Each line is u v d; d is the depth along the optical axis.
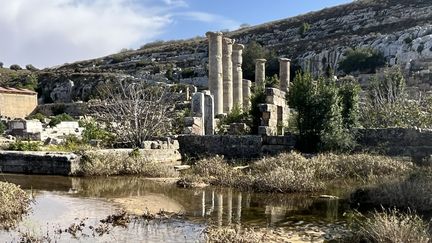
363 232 8.66
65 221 9.82
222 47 35.41
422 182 11.86
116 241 8.29
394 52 59.78
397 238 7.84
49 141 25.97
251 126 24.88
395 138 19.78
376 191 11.91
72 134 29.48
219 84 33.06
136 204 11.78
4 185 12.23
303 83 20.97
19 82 83.69
